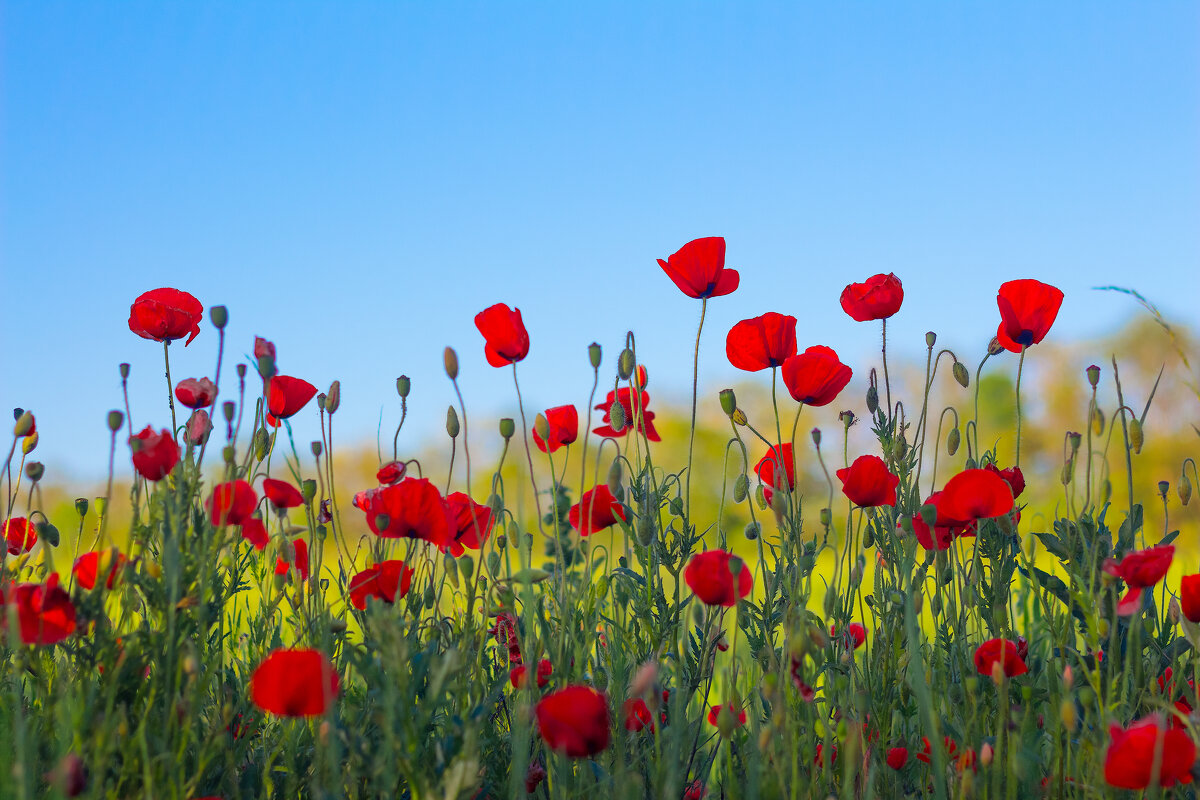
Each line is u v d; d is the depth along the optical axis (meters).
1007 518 1.37
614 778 1.23
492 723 1.35
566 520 1.52
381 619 1.19
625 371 1.37
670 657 1.35
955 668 1.40
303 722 1.34
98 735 1.14
